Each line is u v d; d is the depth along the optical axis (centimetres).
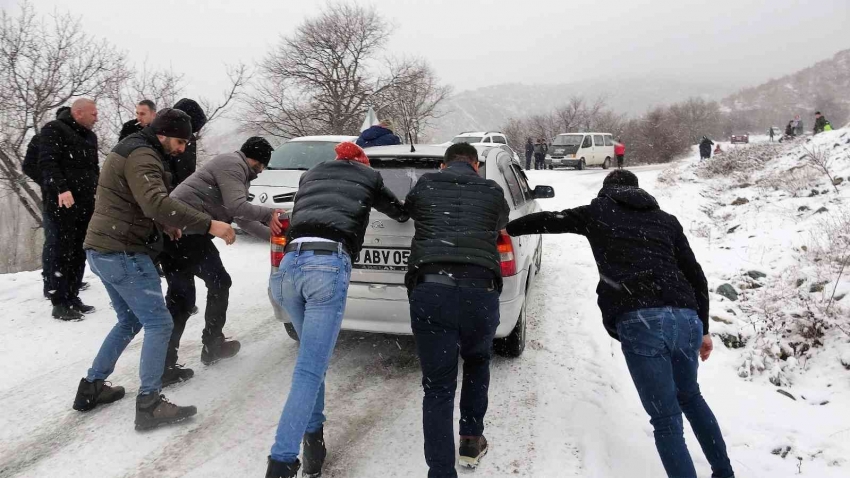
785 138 2973
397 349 473
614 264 295
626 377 420
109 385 376
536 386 403
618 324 291
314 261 280
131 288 330
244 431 343
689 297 290
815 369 456
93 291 618
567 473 304
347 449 328
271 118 2595
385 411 373
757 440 355
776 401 411
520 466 310
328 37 2653
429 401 286
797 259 645
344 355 462
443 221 303
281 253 401
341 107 2714
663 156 5169
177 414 344
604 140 2925
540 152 3100
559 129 5750
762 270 635
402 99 2802
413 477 302
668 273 291
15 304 571
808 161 1318
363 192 307
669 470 276
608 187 322
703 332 310
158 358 340
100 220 325
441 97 3052
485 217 308
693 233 912
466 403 311
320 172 314
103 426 346
